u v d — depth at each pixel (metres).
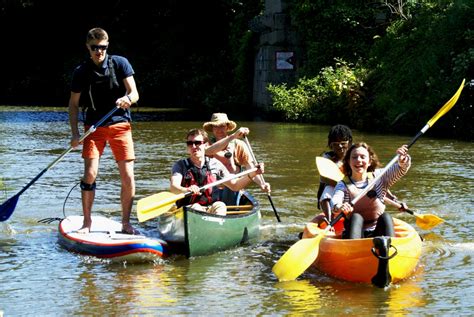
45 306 5.43
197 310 5.32
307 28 22.67
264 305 5.42
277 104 21.17
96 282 6.02
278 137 16.47
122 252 6.57
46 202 9.23
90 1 33.69
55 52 34.97
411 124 16.92
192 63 30.77
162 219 7.05
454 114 15.95
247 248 7.12
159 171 11.63
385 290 5.78
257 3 27.80
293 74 23.38
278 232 7.76
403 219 8.24
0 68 35.34
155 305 5.43
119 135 7.03
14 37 35.00
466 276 6.11
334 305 5.41
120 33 33.41
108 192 9.84
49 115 24.47
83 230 7.12
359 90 18.66
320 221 6.88
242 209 7.70
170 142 15.91
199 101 29.23
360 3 22.22
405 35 19.67
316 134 17.08
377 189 6.63
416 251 6.14
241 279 6.10
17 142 15.96
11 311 5.33
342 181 6.63
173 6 31.56
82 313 5.27
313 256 6.07
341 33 22.20
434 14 18.97
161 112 25.77
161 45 32.16
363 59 21.42
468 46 16.92
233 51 28.56
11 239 7.43
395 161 6.62
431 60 17.22
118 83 7.03
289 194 9.70
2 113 25.36
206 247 6.82
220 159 7.76
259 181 7.98
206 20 31.28
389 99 17.58
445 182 10.42
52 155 13.66
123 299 5.58
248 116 23.52
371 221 6.61
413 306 5.37
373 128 17.80
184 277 6.15
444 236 7.46
